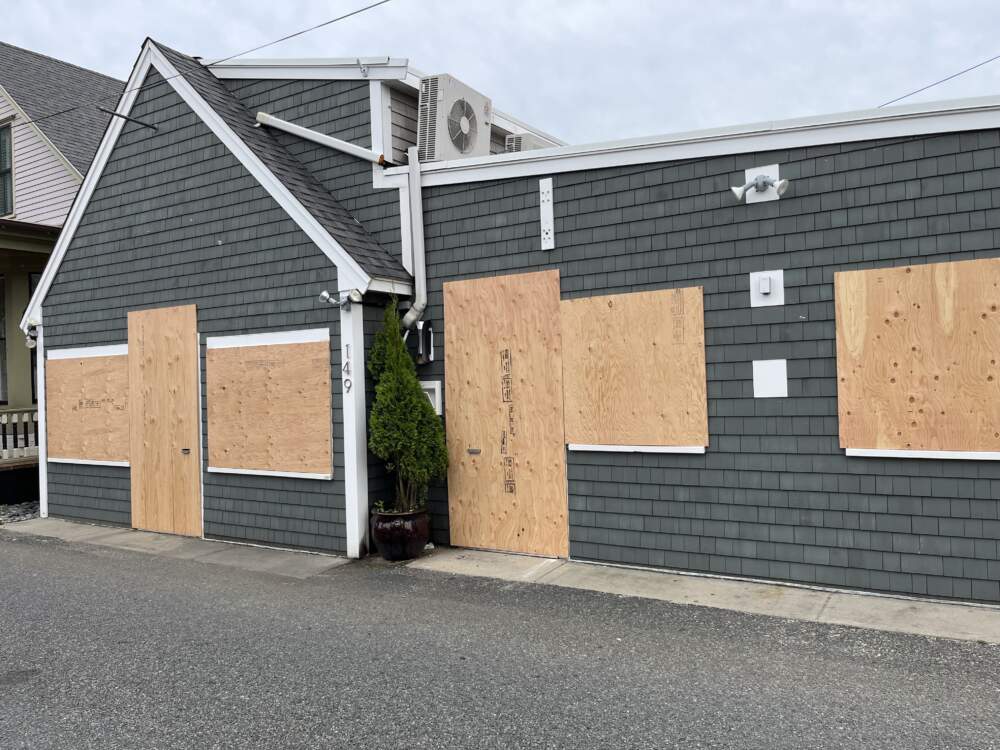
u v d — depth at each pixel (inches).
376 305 304.0
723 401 247.1
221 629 216.2
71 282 392.8
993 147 210.1
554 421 277.6
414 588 251.8
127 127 366.6
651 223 257.4
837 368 229.3
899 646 187.9
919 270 218.1
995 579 212.1
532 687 170.6
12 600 249.0
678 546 256.1
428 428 285.6
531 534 283.7
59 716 162.4
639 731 148.5
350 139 327.3
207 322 338.3
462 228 295.3
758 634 199.6
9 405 494.0
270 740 149.6
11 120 576.1
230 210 329.1
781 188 231.6
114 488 377.1
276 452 315.3
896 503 223.3
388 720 156.4
